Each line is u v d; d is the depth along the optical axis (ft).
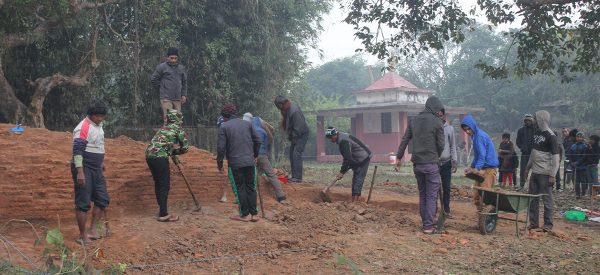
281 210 28.30
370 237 23.70
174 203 27.48
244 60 66.69
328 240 22.98
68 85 51.78
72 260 15.37
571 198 41.98
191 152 31.78
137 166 26.71
